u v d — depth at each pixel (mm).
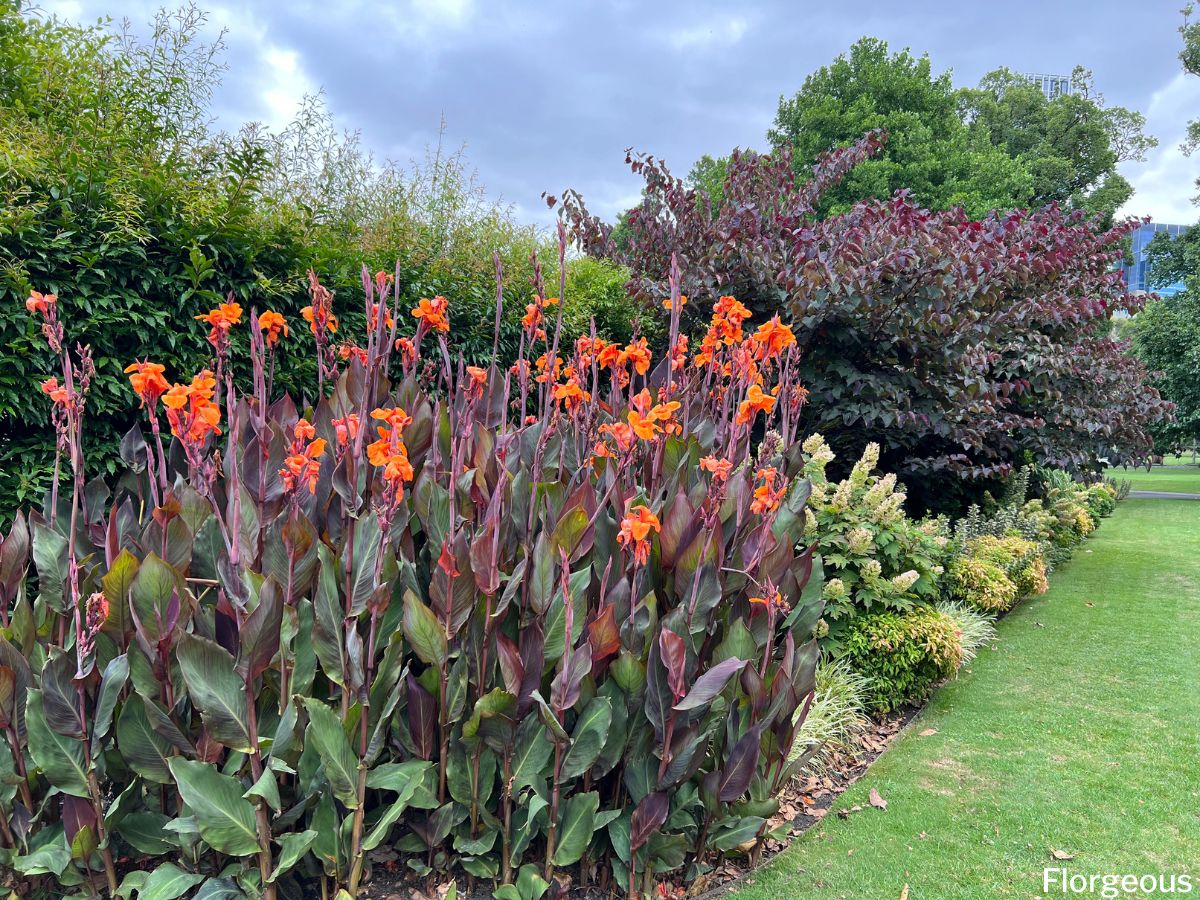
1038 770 3314
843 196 20469
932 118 22422
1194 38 21656
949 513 7730
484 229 6750
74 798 1851
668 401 2814
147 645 1831
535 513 2357
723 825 2309
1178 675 4660
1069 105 29156
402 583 2146
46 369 3221
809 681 2439
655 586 2428
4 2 4867
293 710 1867
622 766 2258
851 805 3018
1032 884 2432
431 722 2049
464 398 2906
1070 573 8219
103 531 2398
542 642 2031
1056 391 6996
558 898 2133
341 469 2008
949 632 4117
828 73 22953
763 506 2387
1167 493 23109
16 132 3664
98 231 3453
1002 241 7074
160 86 5246
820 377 6199
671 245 7125
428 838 2096
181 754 1895
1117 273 8594
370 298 2562
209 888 1802
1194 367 19750
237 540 1876
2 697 1822
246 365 4043
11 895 1928
